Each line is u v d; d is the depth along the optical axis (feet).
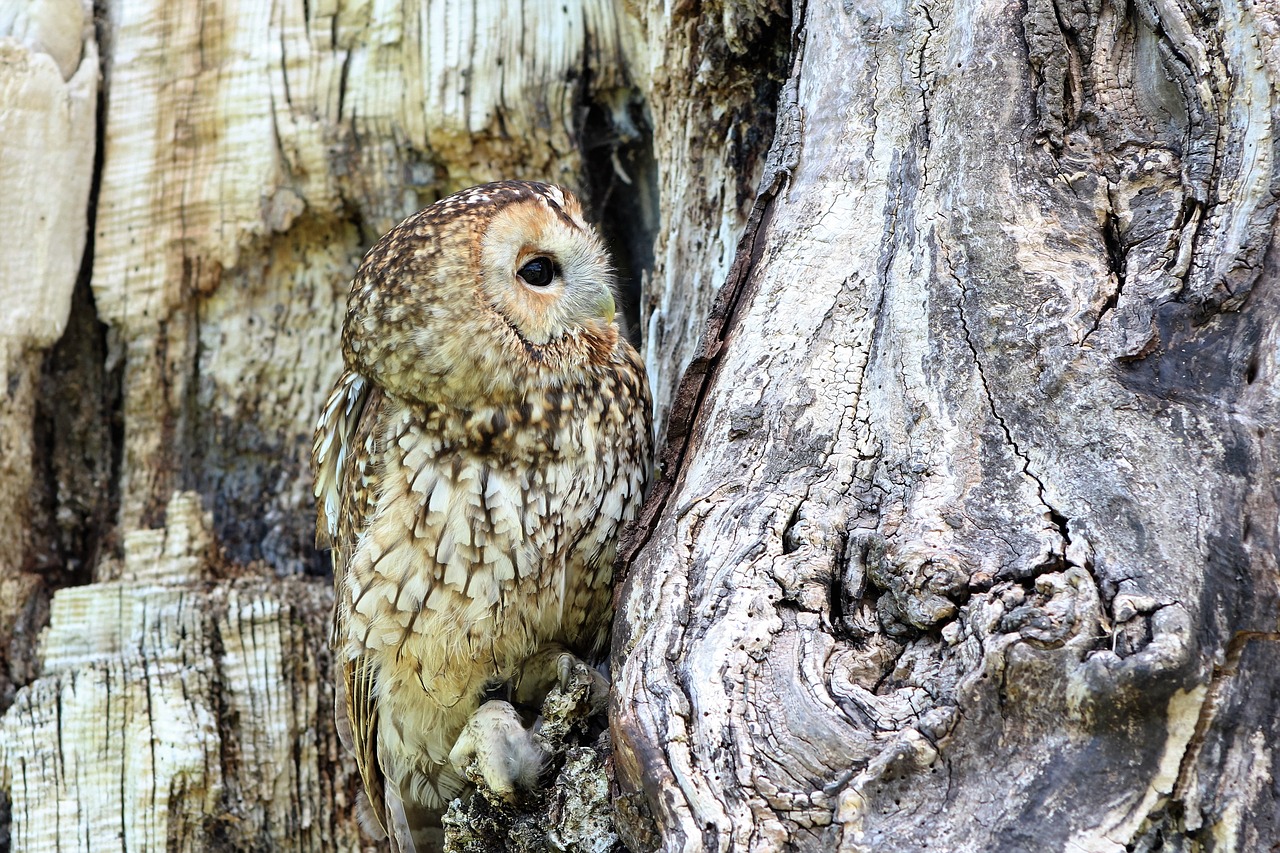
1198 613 10.83
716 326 15.61
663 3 19.85
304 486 22.95
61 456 22.80
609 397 17.46
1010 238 13.82
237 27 23.26
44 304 22.21
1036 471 12.34
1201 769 10.50
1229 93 13.20
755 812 10.93
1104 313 12.99
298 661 21.17
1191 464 11.78
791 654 11.80
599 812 13.25
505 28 22.99
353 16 23.34
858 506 12.92
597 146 23.44
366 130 23.20
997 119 14.55
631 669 12.43
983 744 10.86
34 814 19.72
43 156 22.18
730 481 13.73
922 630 11.76
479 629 16.75
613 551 17.38
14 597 21.53
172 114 23.04
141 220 22.84
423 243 16.70
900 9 16.02
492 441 16.61
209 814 20.17
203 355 23.24
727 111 19.40
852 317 14.43
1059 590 11.18
